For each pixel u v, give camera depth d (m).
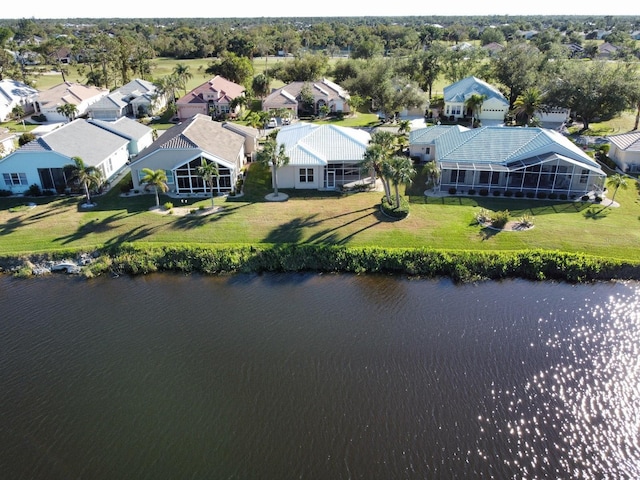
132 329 33.34
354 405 26.45
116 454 23.78
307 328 33.28
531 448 24.19
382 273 40.91
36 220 47.16
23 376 28.81
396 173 45.38
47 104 94.56
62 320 34.44
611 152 65.06
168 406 26.50
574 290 38.12
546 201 51.59
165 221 47.00
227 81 106.19
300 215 48.62
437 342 31.72
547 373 29.00
